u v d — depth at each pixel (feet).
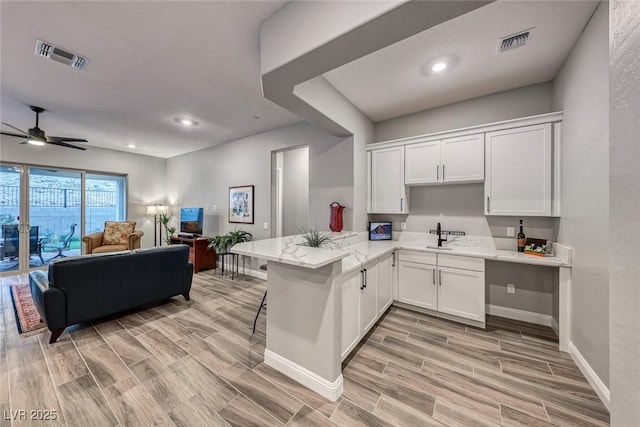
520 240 9.06
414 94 9.79
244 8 5.87
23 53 7.49
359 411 5.31
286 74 6.20
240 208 16.44
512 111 9.41
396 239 12.06
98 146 18.48
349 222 10.93
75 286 8.24
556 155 8.05
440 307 9.41
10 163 15.47
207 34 6.73
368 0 4.61
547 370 6.55
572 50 7.09
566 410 5.31
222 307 10.76
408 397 5.67
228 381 6.19
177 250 11.01
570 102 7.27
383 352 7.36
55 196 17.21
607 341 5.45
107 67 8.25
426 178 10.34
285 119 12.88
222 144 17.62
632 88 2.07
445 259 9.29
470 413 5.24
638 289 1.98
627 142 2.11
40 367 6.64
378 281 8.79
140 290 9.89
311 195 12.50
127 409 5.32
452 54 7.41
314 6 5.30
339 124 9.61
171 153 20.70
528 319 9.30
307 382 6.00
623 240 2.14
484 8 5.78
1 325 8.93
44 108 11.50
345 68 8.10
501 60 7.69
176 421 5.05
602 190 5.65
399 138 11.89
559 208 8.01
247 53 7.55
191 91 9.95
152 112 12.01
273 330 6.74
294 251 6.22
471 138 9.41
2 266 15.51
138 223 20.81
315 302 5.92
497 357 7.11
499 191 8.91
